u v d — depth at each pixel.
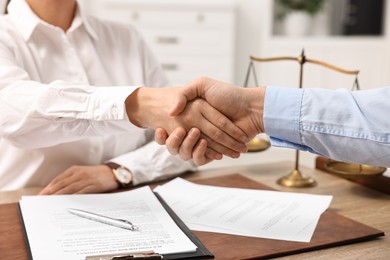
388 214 0.91
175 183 1.08
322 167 1.22
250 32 3.89
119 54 1.42
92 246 0.71
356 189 1.07
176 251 0.69
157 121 0.92
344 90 0.82
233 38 3.59
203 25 3.55
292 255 0.72
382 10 3.78
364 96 0.79
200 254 0.69
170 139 0.90
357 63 3.58
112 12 3.51
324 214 0.88
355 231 0.80
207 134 0.90
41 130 0.97
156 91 0.93
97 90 0.95
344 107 0.79
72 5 1.31
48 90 0.95
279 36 3.84
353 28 3.84
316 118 0.80
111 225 0.79
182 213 0.88
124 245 0.71
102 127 0.96
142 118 0.93
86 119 0.95
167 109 0.90
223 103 0.86
